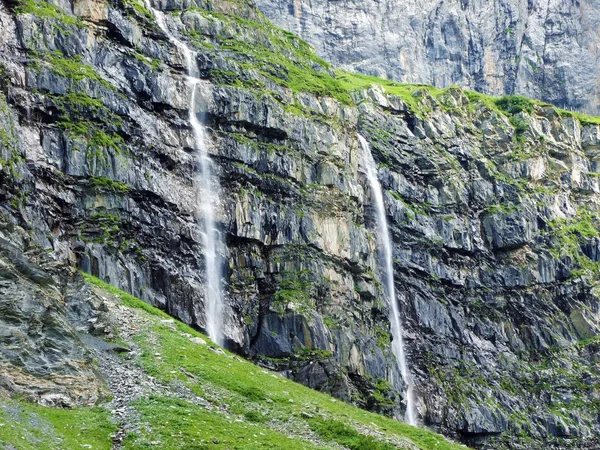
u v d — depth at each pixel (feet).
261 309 323.98
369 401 331.57
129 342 227.20
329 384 311.47
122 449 176.04
